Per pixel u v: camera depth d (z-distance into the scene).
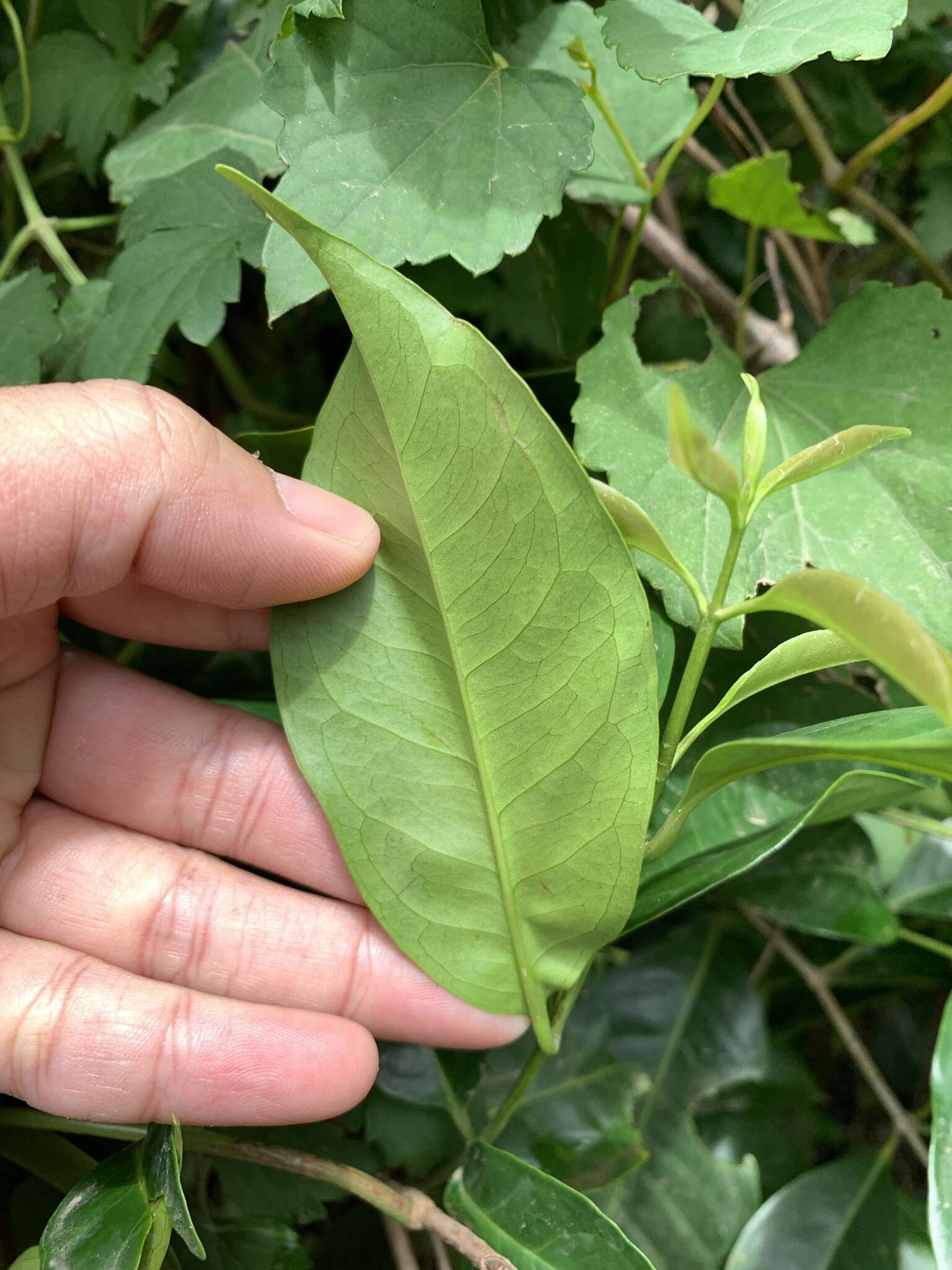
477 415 0.09
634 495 0.13
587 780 0.11
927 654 0.08
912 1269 0.15
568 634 0.10
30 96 0.17
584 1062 0.16
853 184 0.18
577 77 0.15
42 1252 0.11
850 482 0.13
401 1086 0.15
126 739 0.14
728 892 0.16
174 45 0.17
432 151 0.12
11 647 0.13
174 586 0.13
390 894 0.12
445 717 0.11
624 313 0.14
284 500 0.11
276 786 0.14
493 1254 0.11
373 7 0.12
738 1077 0.17
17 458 0.11
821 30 0.11
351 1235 0.16
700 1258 0.15
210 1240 0.14
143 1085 0.12
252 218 0.14
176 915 0.14
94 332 0.15
